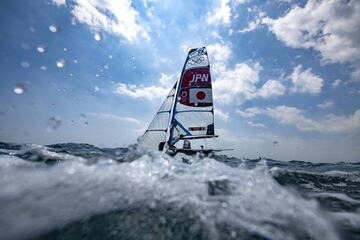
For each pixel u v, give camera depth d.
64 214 2.26
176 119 12.12
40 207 2.32
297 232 2.15
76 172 3.35
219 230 2.10
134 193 2.86
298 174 5.84
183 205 2.59
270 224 2.27
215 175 3.73
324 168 9.52
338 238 2.09
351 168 9.62
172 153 10.00
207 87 12.34
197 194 2.91
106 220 2.21
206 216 2.36
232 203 2.70
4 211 2.15
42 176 3.07
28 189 2.64
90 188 2.88
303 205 2.88
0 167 3.38
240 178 3.70
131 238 1.93
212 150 10.50
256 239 1.97
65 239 1.88
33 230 1.97
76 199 2.57
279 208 2.68
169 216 2.33
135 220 2.23
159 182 3.28
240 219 2.34
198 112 12.26
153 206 2.54
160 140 11.72
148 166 3.99
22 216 2.13
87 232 2.00
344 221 2.51
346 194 4.09
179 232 2.04
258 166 4.86
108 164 3.87
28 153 5.30
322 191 4.29
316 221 2.41
